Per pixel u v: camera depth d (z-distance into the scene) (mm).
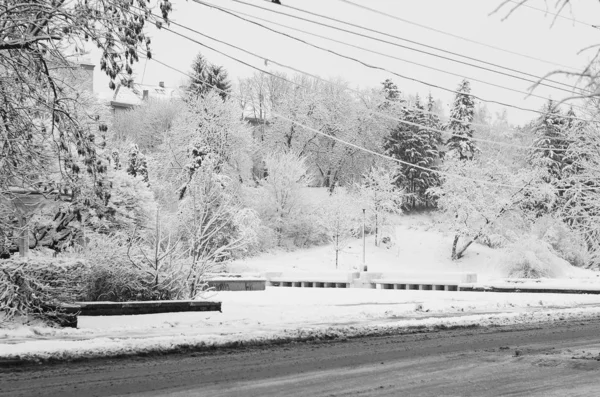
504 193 71688
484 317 20094
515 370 11320
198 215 23562
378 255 75875
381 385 9828
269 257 73375
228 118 73750
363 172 94812
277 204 76688
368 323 18547
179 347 13367
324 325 17844
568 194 54281
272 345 14328
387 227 78375
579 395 9227
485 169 72750
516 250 59281
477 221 72438
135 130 93625
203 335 14992
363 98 94062
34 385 9531
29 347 12672
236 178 73688
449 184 73438
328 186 100375
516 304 26047
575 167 51062
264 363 11828
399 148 97125
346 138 96938
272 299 28047
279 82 106250
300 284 46250
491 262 66625
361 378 10422
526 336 16375
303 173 78375
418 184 95688
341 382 10047
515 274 59156
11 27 14930
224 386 9594
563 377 10656
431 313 22156
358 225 75625
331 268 70938
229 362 11898
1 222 18578
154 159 72688
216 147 66938
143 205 35312
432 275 43812
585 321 20078
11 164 16281
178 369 11062
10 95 15547
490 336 16312
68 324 16859
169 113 92188
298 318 19547
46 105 15531
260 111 107062
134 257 20406
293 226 77438
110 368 11086
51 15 15148
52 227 26547
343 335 16016
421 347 14211
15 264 16922
